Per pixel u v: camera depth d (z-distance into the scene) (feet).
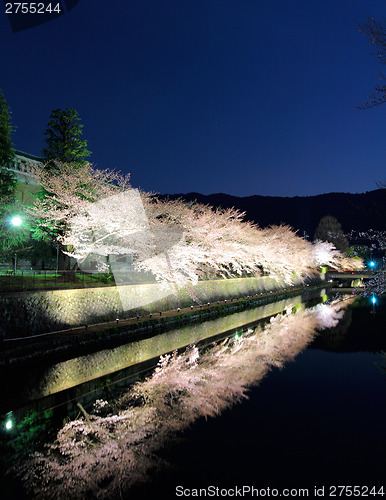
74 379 43.32
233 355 55.77
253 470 24.40
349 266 210.79
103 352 55.01
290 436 29.50
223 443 28.27
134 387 41.34
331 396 38.27
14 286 58.18
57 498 21.59
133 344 61.41
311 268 197.77
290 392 39.60
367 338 67.56
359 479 23.24
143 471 24.40
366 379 43.88
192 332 72.95
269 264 143.23
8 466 25.23
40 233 77.36
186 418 32.99
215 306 96.78
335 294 160.35
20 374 42.70
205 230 100.07
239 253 116.57
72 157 83.61
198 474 23.98
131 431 30.48
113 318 67.92
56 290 57.26
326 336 69.36
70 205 74.08
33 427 31.35
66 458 26.17
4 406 35.68
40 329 52.90
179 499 21.39
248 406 35.78
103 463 25.59
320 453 26.66
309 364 50.55
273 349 59.47
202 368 48.85
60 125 82.94
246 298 120.78
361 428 30.78
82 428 31.09
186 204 107.65
